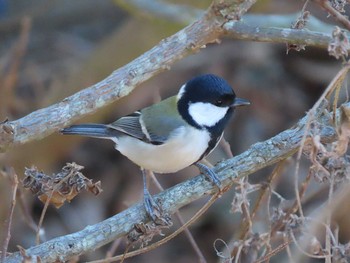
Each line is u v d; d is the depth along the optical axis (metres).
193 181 7.75
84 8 17.20
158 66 7.22
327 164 6.86
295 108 15.52
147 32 13.38
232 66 15.71
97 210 14.34
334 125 6.66
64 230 13.99
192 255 13.80
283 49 16.03
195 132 8.84
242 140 14.81
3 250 6.52
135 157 9.16
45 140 12.52
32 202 14.02
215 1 6.93
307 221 7.65
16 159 12.20
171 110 9.00
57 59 16.83
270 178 8.05
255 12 13.94
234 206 7.94
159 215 7.33
